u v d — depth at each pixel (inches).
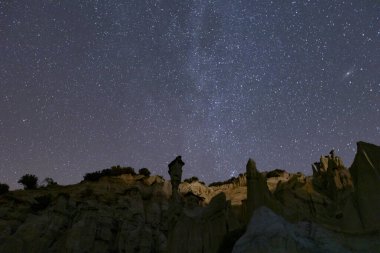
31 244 1936.5
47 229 2049.7
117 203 2416.3
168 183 2760.8
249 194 1113.4
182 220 1188.5
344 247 844.0
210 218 1152.8
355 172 1099.9
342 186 1362.0
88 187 2689.5
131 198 2471.7
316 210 1252.5
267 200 1087.6
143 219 2285.9
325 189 1467.8
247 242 807.1
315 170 1659.7
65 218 2164.1
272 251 761.0
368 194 1010.1
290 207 1235.2
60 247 1969.7
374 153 1084.5
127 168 3129.9
